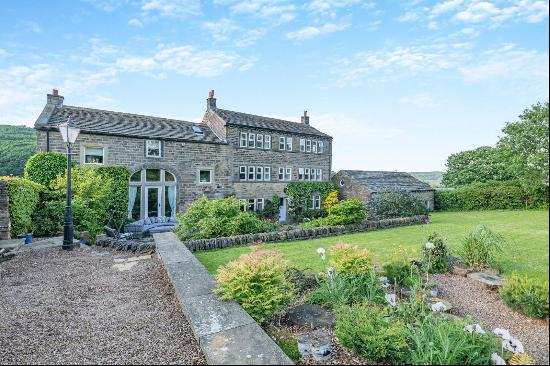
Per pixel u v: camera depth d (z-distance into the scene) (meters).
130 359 3.94
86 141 18.75
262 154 27.41
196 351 4.11
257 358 3.48
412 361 3.62
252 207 26.69
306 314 4.96
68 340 4.48
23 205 12.61
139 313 5.39
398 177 33.88
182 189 22.69
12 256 9.89
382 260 8.35
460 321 4.18
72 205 14.02
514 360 3.31
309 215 29.16
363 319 4.12
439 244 7.25
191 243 10.57
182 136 22.84
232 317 4.56
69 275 7.79
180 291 5.64
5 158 36.94
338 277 5.81
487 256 6.50
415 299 4.80
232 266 5.30
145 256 9.84
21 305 5.82
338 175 32.31
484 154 40.59
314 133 31.73
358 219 15.11
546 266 3.69
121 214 19.03
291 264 7.72
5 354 4.11
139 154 20.77
